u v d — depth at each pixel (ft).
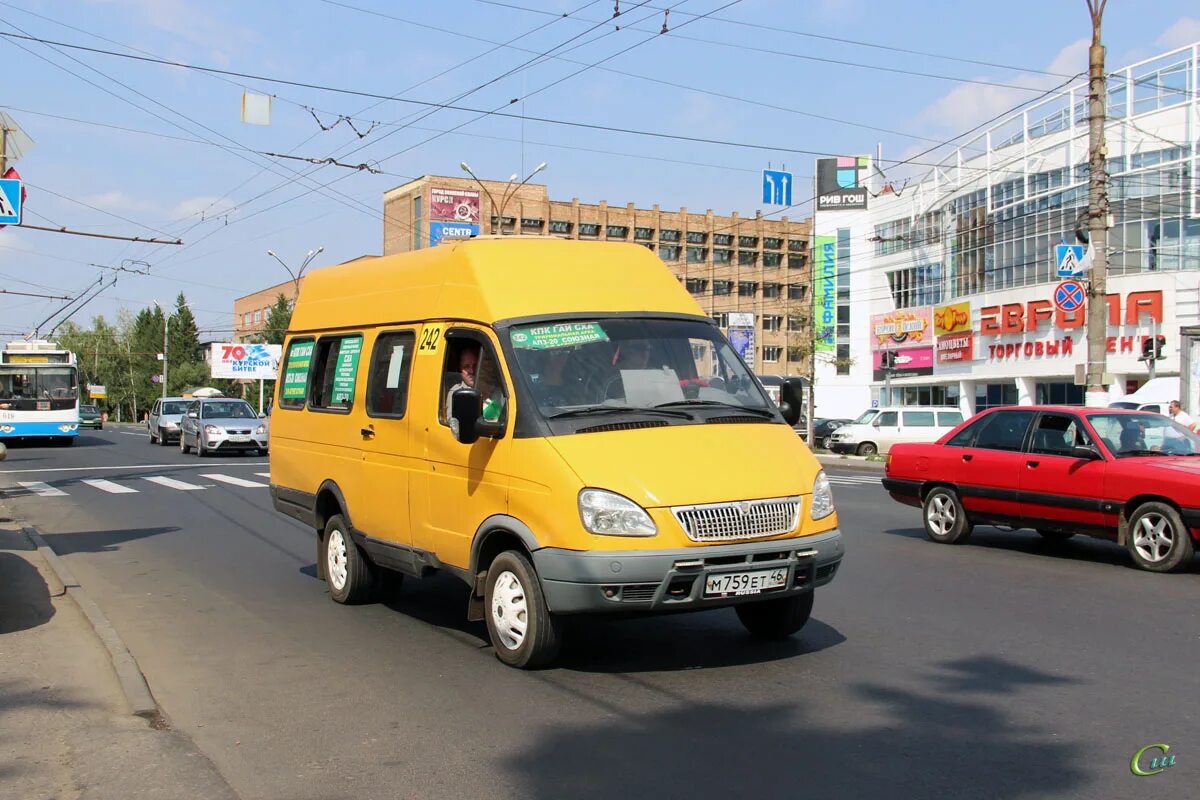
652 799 13.93
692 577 18.70
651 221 305.73
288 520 47.96
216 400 101.91
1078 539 40.65
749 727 16.93
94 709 18.29
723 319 315.78
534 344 21.52
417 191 272.10
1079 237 64.64
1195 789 14.11
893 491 41.45
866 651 21.95
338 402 28.09
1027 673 20.16
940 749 15.78
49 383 115.34
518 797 14.11
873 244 180.34
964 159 152.35
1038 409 37.29
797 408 23.53
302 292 32.07
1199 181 114.52
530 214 282.97
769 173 117.39
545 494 19.42
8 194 42.24
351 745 16.43
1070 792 14.02
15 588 29.53
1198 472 31.63
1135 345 118.62
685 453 19.70
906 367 166.30
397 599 28.78
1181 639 23.00
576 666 20.97
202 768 15.34
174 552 38.24
